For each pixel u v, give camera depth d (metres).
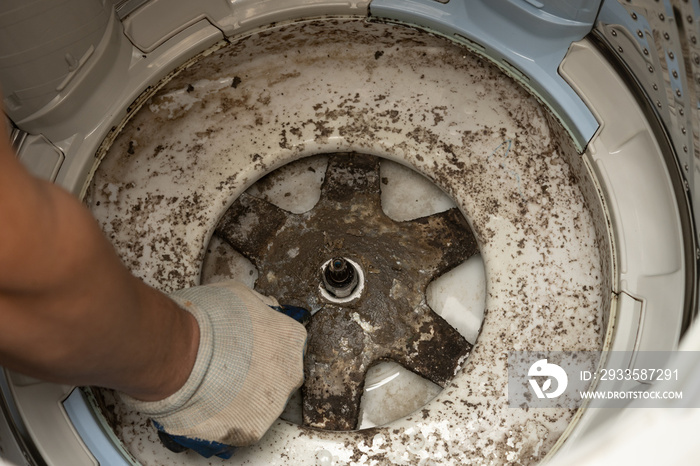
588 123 1.11
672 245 1.00
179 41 1.23
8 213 0.48
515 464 1.17
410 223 1.42
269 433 1.23
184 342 0.88
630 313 1.01
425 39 1.28
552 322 1.25
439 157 1.43
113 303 0.63
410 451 1.23
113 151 1.28
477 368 1.28
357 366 1.33
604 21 1.05
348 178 1.47
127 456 1.08
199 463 1.18
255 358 1.01
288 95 1.46
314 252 1.41
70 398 1.05
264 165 1.47
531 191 1.33
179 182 1.42
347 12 1.24
